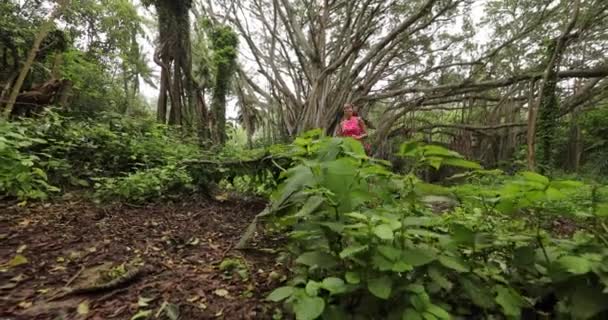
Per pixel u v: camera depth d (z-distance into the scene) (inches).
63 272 79.5
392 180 65.9
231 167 177.0
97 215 124.5
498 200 57.6
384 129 582.6
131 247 97.6
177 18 351.3
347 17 524.4
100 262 86.2
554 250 55.8
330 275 60.3
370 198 62.0
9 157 126.8
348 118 247.1
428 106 595.2
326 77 496.1
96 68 397.7
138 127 241.9
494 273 57.4
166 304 65.7
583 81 503.8
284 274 81.3
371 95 553.3
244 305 67.5
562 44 377.7
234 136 506.9
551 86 393.4
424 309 47.5
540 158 406.3
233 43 451.2
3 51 264.2
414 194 64.4
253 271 84.6
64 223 112.4
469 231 56.1
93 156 183.3
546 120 403.2
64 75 294.8
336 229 54.6
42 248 91.7
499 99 540.4
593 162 436.8
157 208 146.9
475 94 551.8
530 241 58.9
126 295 69.9
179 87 354.6
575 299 48.4
